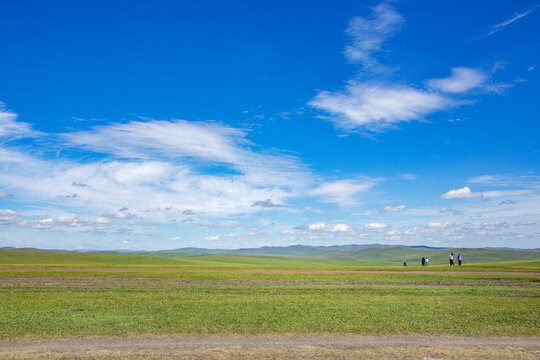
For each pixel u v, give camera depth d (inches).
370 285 1515.7
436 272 2265.0
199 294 1169.4
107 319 745.6
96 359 498.9
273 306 918.4
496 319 768.9
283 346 568.1
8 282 1540.4
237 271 2345.0
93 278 1759.4
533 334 651.5
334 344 582.6
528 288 1398.9
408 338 621.0
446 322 738.2
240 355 521.0
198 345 569.6
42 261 4170.8
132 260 4785.9
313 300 1031.6
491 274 2097.7
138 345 567.5
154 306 910.4
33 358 501.0
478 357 524.7
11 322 710.5
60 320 732.0
